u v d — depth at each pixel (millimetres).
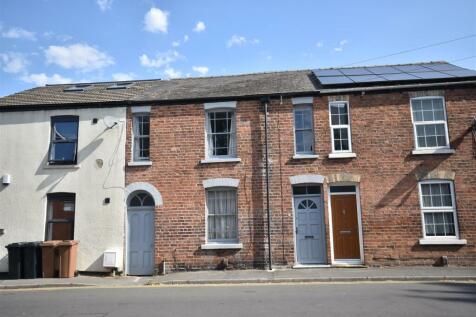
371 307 7781
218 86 15906
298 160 13609
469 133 13281
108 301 9094
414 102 13789
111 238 13734
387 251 12906
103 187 14086
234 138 14148
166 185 13891
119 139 14359
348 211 13383
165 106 14430
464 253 12672
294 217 13477
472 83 13406
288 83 15391
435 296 8719
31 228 14055
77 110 14703
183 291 10195
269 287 10438
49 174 14359
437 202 13141
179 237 13562
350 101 13867
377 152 13453
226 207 13805
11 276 12914
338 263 13102
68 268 13094
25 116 14844
